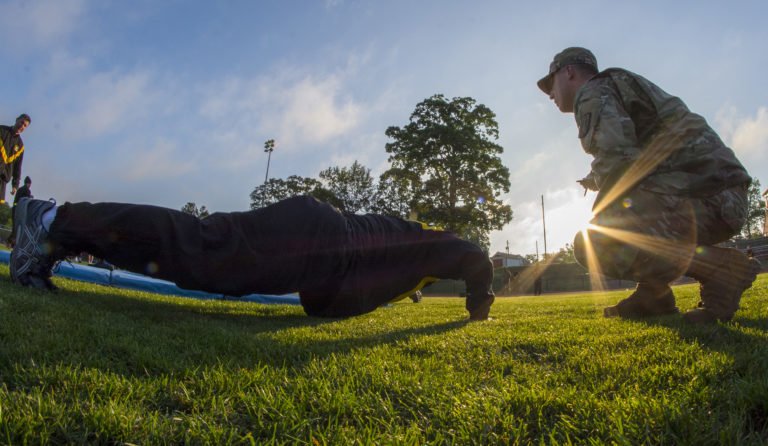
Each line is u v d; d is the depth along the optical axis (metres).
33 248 3.99
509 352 2.60
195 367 2.04
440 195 43.44
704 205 3.18
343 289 4.56
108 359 2.05
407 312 6.14
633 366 2.09
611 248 3.45
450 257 4.86
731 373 1.87
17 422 1.28
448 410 1.57
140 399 1.61
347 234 4.48
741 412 1.43
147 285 7.81
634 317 4.04
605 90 3.38
